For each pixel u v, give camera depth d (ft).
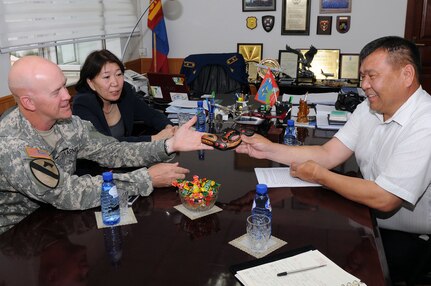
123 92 8.14
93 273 3.32
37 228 4.08
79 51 12.26
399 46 4.46
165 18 15.20
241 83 11.51
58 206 4.40
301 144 6.46
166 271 3.32
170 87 9.19
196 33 15.14
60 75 4.68
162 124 8.10
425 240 5.11
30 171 4.23
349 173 5.51
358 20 13.99
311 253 3.53
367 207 4.46
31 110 4.66
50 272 3.35
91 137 5.61
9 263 3.50
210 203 4.28
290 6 14.16
